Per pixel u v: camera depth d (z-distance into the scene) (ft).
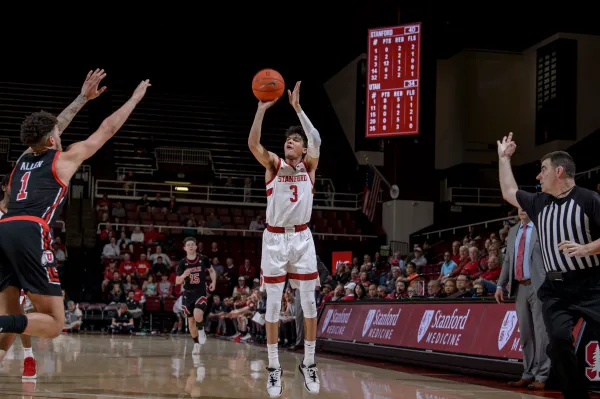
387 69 59.72
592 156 64.28
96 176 83.41
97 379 19.95
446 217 69.67
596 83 70.44
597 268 14.34
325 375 24.03
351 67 85.15
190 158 88.43
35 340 42.39
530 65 75.82
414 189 69.36
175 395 16.88
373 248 69.21
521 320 21.81
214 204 78.02
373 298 35.91
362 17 78.48
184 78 99.35
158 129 92.27
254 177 87.10
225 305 58.49
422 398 18.07
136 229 68.69
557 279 14.67
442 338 27.09
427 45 70.49
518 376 22.44
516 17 70.44
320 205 80.48
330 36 90.12
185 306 33.32
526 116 75.77
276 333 17.29
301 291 17.56
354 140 82.17
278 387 16.87
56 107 91.56
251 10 90.58
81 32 95.66
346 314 37.04
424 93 70.23
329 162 86.22
